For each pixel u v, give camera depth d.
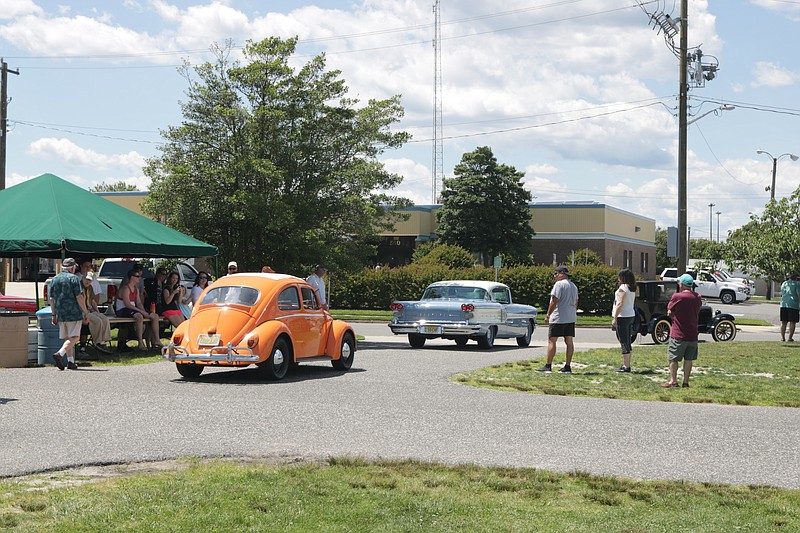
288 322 15.00
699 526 6.08
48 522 5.76
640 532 5.89
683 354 14.37
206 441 8.95
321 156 23.97
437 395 12.71
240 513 6.04
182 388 13.20
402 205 25.19
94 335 17.88
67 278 15.58
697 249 113.38
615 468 8.08
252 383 14.09
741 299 58.84
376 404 11.67
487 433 9.68
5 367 16.19
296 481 7.09
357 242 24.92
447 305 22.05
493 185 67.44
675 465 8.23
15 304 26.58
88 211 19.31
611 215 73.88
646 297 26.88
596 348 23.39
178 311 20.47
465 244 67.50
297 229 23.06
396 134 24.75
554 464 8.20
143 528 5.65
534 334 30.84
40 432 9.29
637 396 13.05
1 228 17.91
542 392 13.31
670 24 32.12
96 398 11.82
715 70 32.06
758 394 13.45
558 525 6.02
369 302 46.56
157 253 19.44
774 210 29.83
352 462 7.93
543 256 72.75
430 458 8.34
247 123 23.09
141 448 8.52
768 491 7.19
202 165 22.89
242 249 23.73
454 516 6.18
